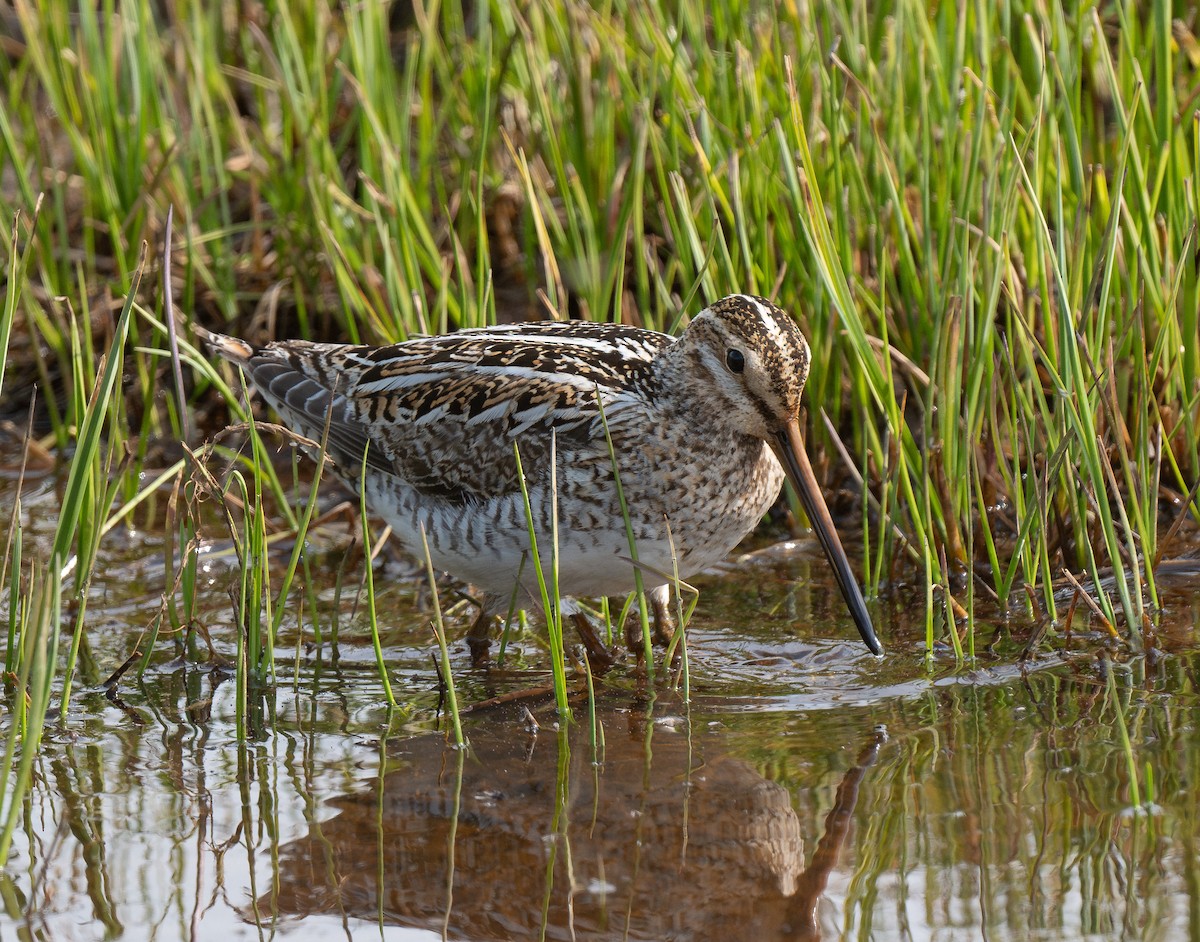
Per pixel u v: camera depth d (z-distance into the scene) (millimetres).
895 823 7949
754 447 10383
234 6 17797
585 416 10148
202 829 8320
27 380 15555
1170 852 7473
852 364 12266
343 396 11211
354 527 12680
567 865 7793
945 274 11391
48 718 9805
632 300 13609
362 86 14828
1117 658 9875
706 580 11867
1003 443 11930
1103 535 11047
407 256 12938
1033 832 7742
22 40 18906
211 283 14883
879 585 11453
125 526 13188
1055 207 11641
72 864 7992
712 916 7266
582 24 14789
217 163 15203
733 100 13531
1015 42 13492
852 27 13586
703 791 8469
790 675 10109
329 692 10188
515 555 10297
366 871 7871
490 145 15445
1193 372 11539
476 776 8812
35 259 15430
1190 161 12180
